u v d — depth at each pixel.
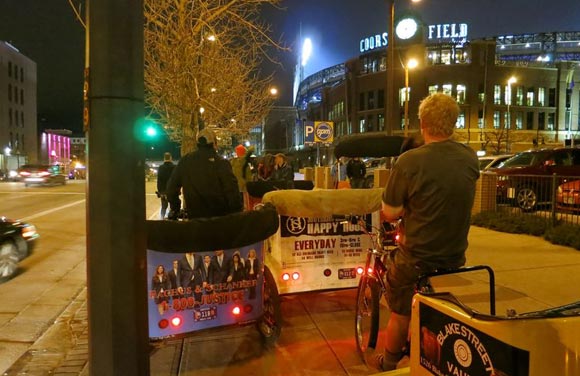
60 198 21.41
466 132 60.34
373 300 3.85
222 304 3.84
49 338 4.79
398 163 2.98
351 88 67.75
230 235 3.79
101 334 2.11
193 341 4.47
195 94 10.06
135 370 2.16
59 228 12.17
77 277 7.30
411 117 60.91
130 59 2.10
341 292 5.86
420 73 60.84
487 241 8.96
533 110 63.00
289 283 4.71
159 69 10.34
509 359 1.68
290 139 95.38
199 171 4.70
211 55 10.15
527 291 5.63
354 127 66.88
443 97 2.96
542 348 1.62
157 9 9.12
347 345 4.31
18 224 7.57
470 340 1.88
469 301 5.21
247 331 4.70
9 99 73.69
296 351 4.21
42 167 32.44
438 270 2.77
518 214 10.41
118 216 2.09
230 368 3.91
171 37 9.40
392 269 3.17
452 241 2.93
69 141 116.25
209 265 3.77
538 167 13.28
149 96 11.48
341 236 4.83
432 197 2.86
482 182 11.58
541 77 63.28
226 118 15.83
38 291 6.52
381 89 63.03
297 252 4.74
